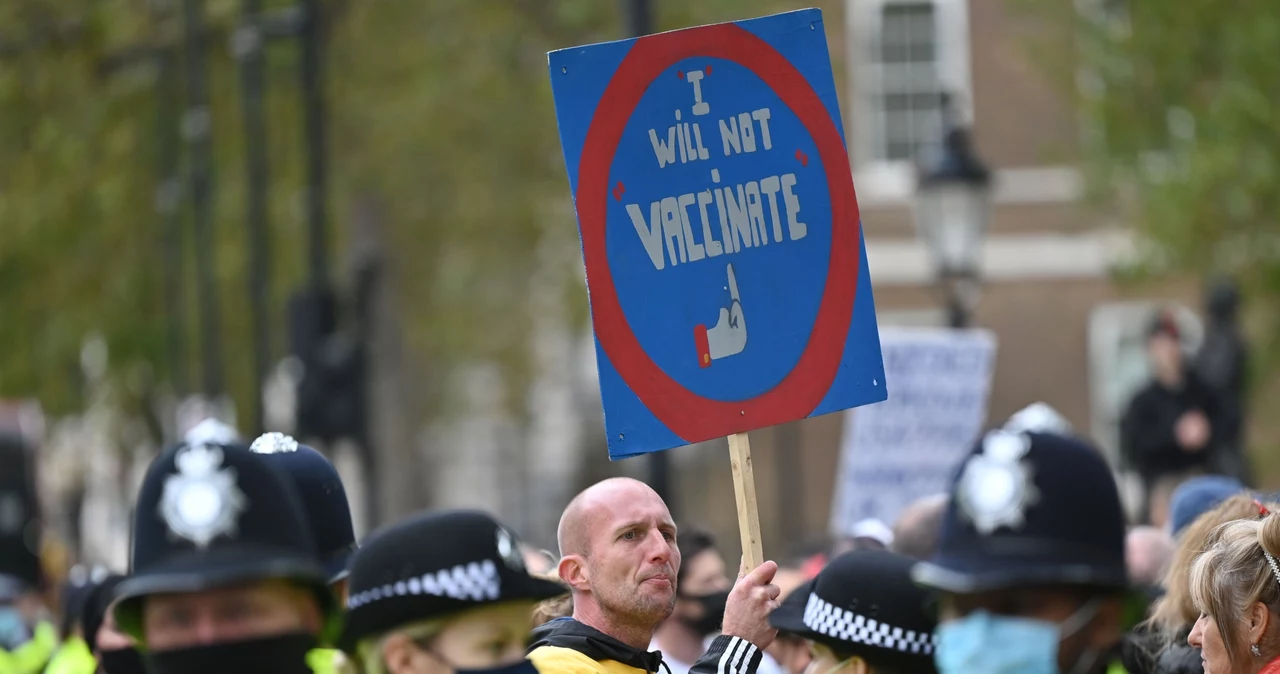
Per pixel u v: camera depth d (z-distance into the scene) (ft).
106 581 54.90
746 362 48.01
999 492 32.76
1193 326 241.76
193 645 31.32
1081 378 245.24
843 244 48.70
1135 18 168.76
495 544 34.81
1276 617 44.14
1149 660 49.73
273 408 226.99
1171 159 169.17
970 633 33.06
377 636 34.60
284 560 31.19
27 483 109.09
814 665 43.91
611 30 225.56
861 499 102.12
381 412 230.48
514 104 226.99
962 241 138.31
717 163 48.42
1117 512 33.04
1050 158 198.80
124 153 223.10
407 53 225.56
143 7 223.30
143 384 232.32
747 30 48.78
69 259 227.40
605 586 49.44
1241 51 160.15
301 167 218.59
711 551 67.36
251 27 174.81
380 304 231.09
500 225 231.71
